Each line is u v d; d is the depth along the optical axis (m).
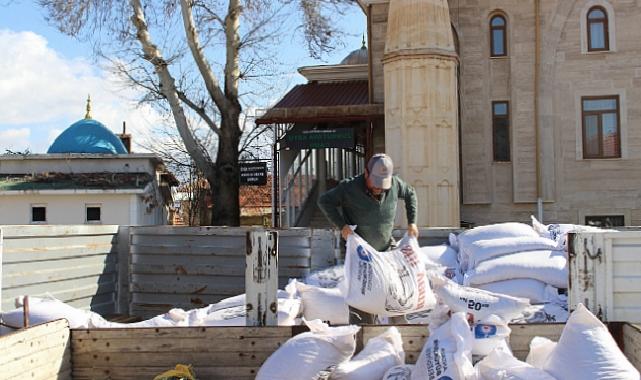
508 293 6.48
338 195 5.52
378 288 5.02
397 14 15.77
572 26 17.97
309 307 6.20
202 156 19.94
